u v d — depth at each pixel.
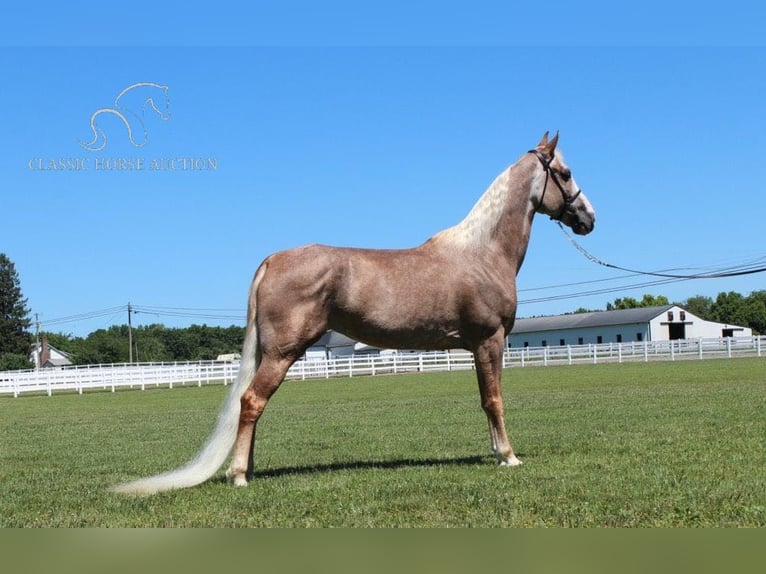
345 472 9.16
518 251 9.46
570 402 19.47
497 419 9.20
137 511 7.25
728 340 47.69
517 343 93.62
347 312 8.61
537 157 9.67
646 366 40.78
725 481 7.73
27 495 8.41
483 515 6.58
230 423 8.46
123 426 18.88
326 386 36.62
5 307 97.69
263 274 8.50
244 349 8.55
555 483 7.80
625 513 6.51
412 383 36.03
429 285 8.81
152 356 109.50
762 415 13.95
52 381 43.69
